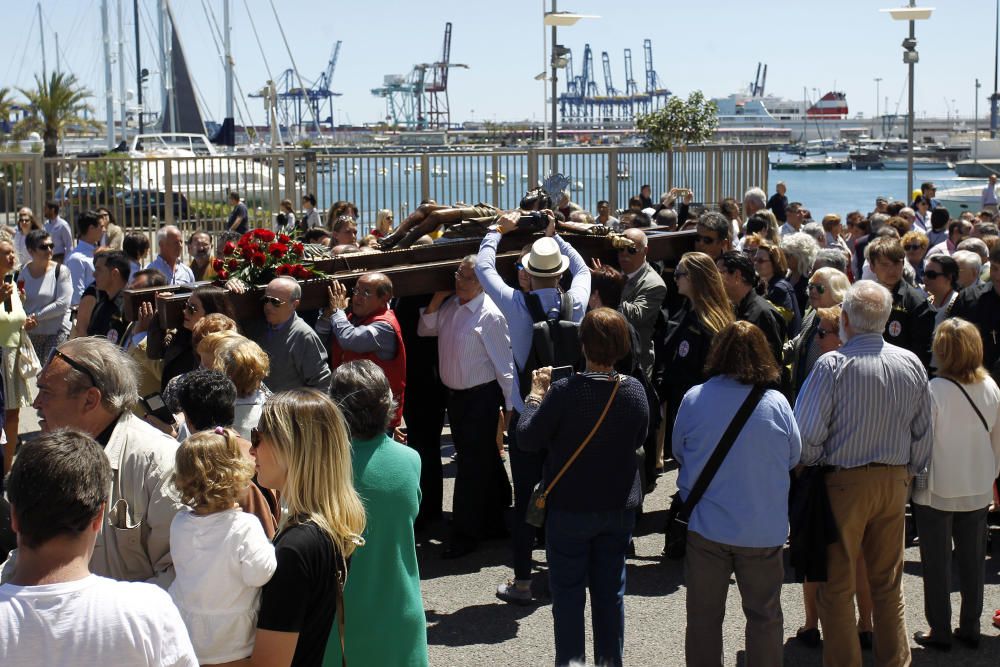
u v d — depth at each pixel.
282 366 5.34
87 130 46.16
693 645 4.14
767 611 4.04
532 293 5.21
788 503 4.29
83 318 7.10
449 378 5.94
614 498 4.18
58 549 2.17
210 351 4.60
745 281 5.81
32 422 8.95
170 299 5.36
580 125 142.00
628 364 5.34
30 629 2.08
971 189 31.05
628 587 5.51
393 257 6.26
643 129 19.80
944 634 4.77
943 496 4.66
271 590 2.85
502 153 14.98
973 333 4.68
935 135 179.25
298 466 2.95
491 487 6.25
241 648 2.89
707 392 4.10
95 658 2.10
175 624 2.23
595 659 4.25
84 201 15.16
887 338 6.17
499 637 4.89
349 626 3.29
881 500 4.21
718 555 4.05
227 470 2.91
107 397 3.25
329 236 9.48
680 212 8.93
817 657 4.74
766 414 4.00
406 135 70.62
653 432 6.13
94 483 2.21
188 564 2.87
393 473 3.43
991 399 4.69
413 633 3.38
